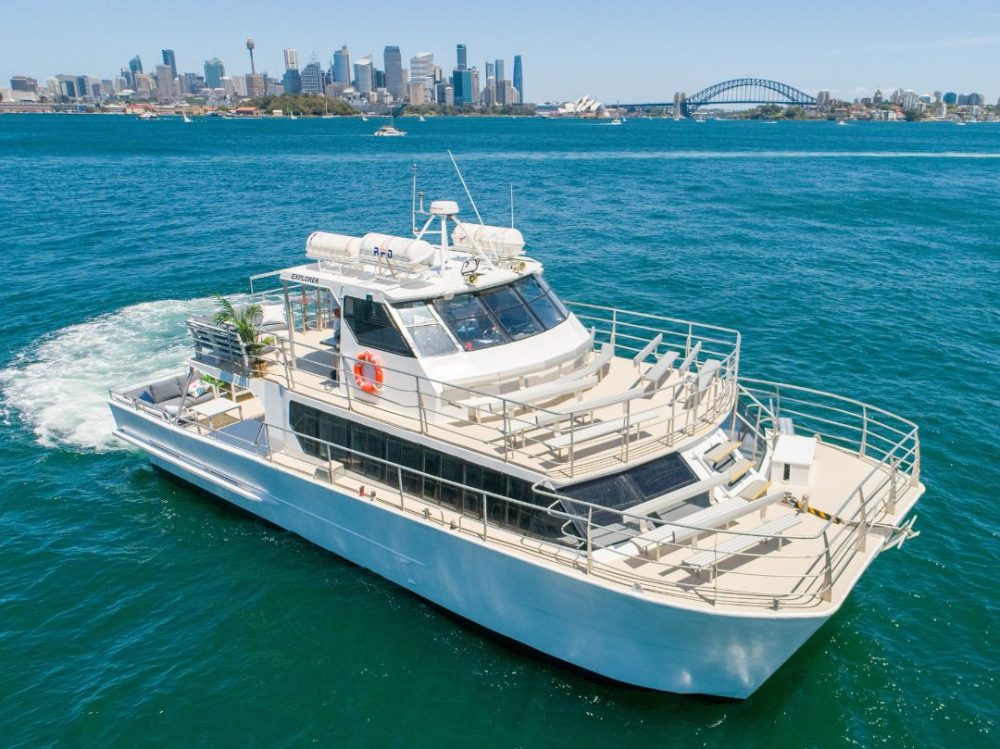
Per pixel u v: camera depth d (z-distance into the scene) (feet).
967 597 52.90
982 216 214.28
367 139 643.45
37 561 56.95
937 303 121.80
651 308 117.91
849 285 132.87
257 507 59.67
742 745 41.75
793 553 43.19
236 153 456.45
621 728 42.60
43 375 87.25
